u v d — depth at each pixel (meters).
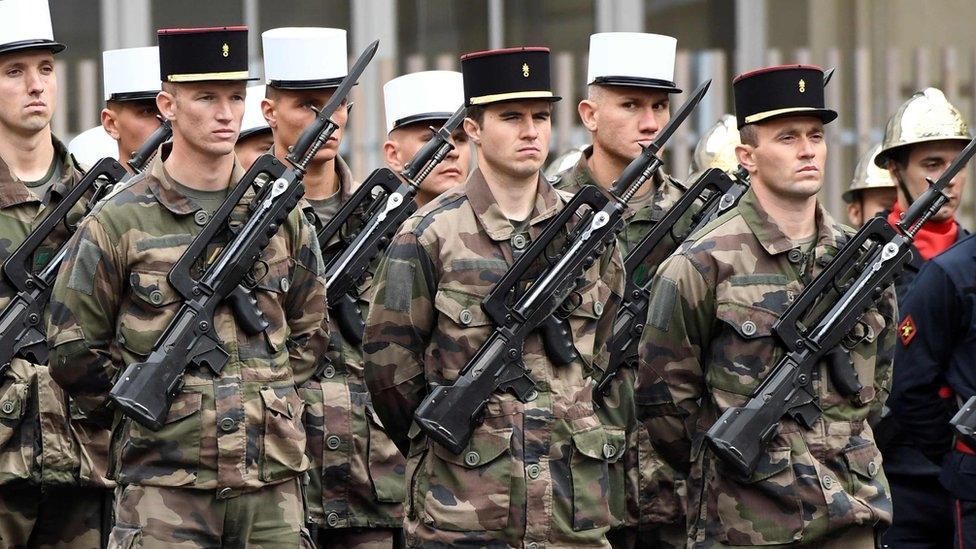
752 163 16.80
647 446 18.89
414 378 16.23
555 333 16.17
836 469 16.41
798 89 16.48
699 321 16.58
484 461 15.91
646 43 19.84
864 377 16.66
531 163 16.16
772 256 16.56
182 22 32.06
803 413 16.34
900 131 19.98
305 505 16.70
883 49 34.22
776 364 16.38
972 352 17.62
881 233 16.67
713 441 16.06
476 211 16.25
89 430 18.89
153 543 15.83
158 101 16.39
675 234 19.50
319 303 16.84
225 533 16.08
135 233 16.08
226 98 16.20
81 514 19.06
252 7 32.19
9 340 18.34
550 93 16.30
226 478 15.91
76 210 18.75
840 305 16.45
